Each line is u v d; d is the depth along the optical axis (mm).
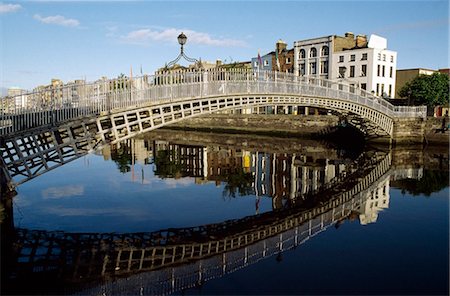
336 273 10578
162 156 35406
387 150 39281
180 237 13891
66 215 16125
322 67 61312
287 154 36625
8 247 12633
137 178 24891
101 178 24625
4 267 11117
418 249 12461
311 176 26766
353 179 25484
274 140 48281
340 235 13984
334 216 16672
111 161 32344
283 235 14109
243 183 24297
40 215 16016
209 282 10102
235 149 39875
